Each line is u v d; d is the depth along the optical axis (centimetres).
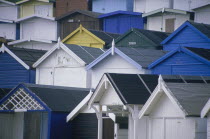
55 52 11175
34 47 16938
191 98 6650
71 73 10956
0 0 19112
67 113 8631
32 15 17562
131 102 7075
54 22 17325
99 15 16288
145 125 7156
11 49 11725
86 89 9319
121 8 17525
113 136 8075
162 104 6938
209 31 10469
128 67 9612
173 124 6838
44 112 8675
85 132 8494
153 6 15838
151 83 7438
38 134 8688
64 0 18362
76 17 16888
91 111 8469
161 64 9138
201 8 14225
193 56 8719
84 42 13725
